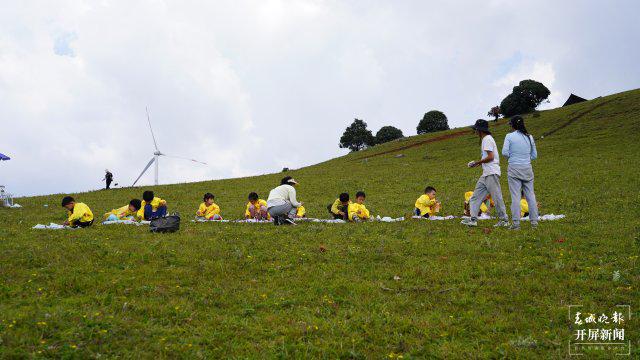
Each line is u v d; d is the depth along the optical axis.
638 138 43.59
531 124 63.59
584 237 12.48
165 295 8.34
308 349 6.48
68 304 7.74
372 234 13.38
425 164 46.12
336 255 10.97
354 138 104.56
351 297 8.32
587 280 8.87
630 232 12.83
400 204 24.78
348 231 13.86
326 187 34.75
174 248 11.56
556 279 9.00
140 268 9.75
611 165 31.19
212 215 19.48
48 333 6.58
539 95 78.25
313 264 10.33
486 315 7.48
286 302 8.03
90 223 15.77
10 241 12.55
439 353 6.36
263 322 7.33
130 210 18.47
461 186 30.05
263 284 9.05
